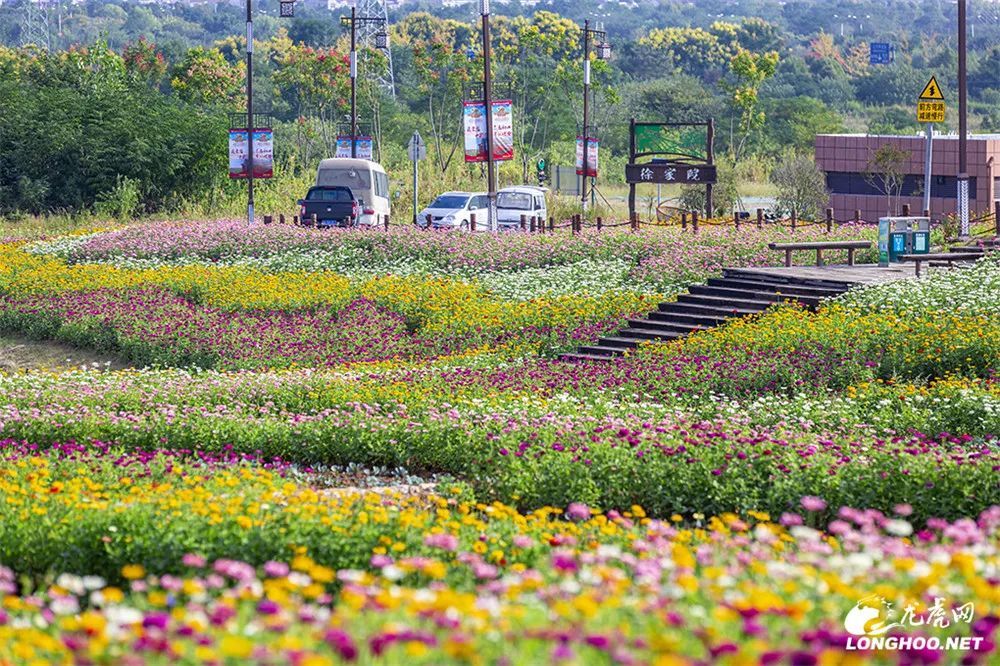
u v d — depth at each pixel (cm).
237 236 5141
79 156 7662
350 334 3544
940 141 6500
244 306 3956
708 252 4344
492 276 4403
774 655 789
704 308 3459
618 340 3350
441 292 4022
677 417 2280
